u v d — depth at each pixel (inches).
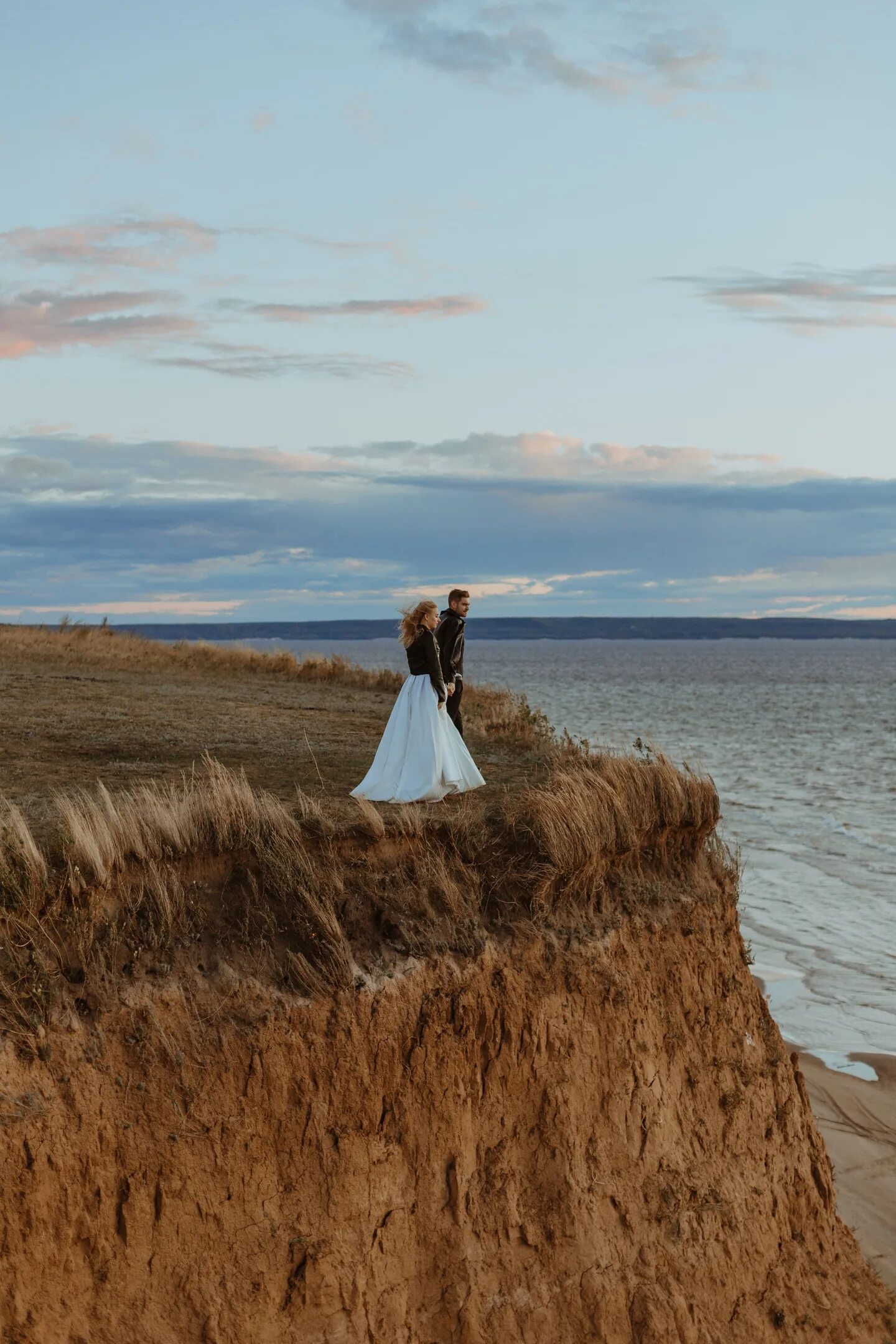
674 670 6717.5
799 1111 385.7
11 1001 232.1
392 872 311.7
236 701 737.6
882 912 935.7
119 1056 241.4
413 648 374.6
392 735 374.9
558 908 333.7
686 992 360.2
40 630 1280.8
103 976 248.4
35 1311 217.2
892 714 3196.4
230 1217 245.9
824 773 1828.2
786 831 1289.4
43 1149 221.9
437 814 346.3
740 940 395.9
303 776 433.1
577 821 340.2
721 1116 354.6
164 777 422.0
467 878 319.9
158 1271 234.5
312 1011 267.7
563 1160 301.6
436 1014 286.7
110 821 278.2
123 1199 233.1
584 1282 290.8
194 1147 243.4
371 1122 272.4
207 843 285.9
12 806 305.0
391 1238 268.1
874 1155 526.3
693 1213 323.6
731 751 2117.4
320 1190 260.2
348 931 290.8
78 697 700.7
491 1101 296.8
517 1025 303.1
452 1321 271.0
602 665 7485.2
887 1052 648.4
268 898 285.6
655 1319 295.1
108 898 263.3
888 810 1454.2
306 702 766.5
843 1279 365.4
